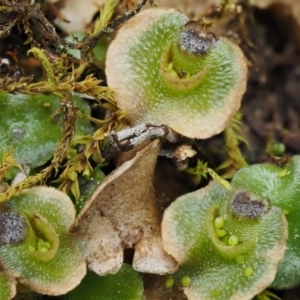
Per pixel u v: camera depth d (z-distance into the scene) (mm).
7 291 64
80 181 68
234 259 66
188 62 68
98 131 68
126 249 68
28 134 68
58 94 68
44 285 64
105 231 66
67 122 67
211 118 67
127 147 67
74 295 67
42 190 65
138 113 69
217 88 67
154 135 67
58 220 65
